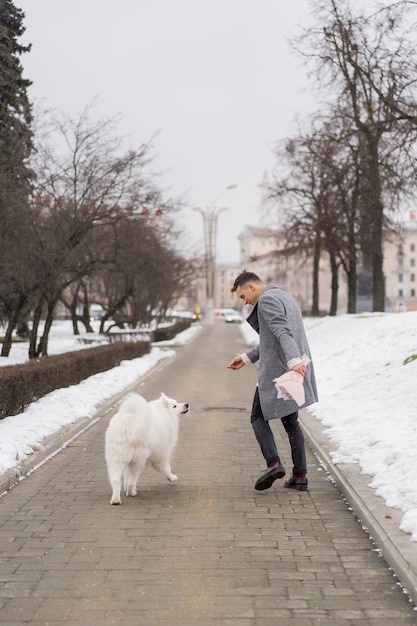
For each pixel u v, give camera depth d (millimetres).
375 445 8617
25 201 21141
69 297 50406
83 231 22672
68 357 16500
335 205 33688
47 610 4211
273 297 6879
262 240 148750
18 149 21328
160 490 7363
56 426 10711
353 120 25359
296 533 5797
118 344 24016
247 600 4363
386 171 22797
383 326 21188
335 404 12539
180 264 52125
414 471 6883
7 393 10797
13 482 7645
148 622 4035
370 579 4734
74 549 5367
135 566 4980
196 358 29625
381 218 28297
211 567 4961
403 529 5402
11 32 26297
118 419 6863
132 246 24984
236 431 11320
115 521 6156
